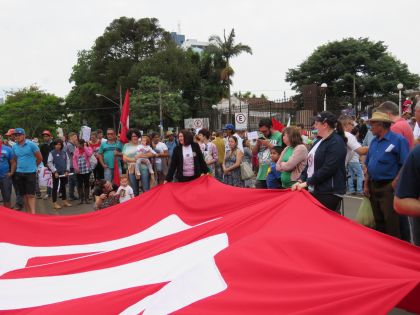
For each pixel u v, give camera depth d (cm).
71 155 1346
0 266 515
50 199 1410
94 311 325
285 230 392
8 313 377
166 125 5691
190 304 293
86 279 425
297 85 6781
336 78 6575
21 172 1030
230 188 640
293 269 304
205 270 330
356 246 347
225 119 3008
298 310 262
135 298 336
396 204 335
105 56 6109
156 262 436
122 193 858
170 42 5994
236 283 308
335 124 547
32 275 452
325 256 326
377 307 243
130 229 629
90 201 1322
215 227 475
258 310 271
